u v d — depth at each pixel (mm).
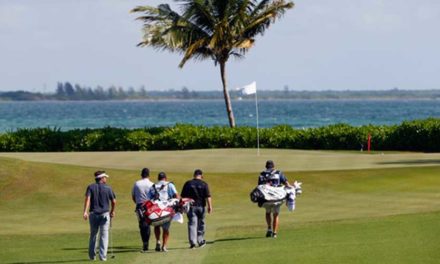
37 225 48844
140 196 38094
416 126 92000
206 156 76875
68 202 55812
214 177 61531
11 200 55812
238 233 42438
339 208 51062
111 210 36219
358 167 67438
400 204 51594
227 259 33000
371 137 93438
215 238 41000
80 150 94188
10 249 39500
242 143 95500
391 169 64188
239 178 61656
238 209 52875
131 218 51625
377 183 59844
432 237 35750
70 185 58469
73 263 34812
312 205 52844
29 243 41656
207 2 103812
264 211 51781
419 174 62500
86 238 43375
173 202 37406
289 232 41406
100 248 35594
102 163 71375
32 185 57906
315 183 60062
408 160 72562
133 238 43281
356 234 38125
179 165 69562
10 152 92938
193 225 38031
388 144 93125
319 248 34344
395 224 40875
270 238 39531
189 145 95000
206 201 38438
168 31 102500
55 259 36094
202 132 96000
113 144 94125
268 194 39375
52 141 94375
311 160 73062
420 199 53406
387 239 35750
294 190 40594
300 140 94938
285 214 49625
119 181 59844
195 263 32875
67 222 49844
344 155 78125
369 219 44156
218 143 95188
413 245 33656
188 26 104812
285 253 33562
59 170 60719
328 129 95625
